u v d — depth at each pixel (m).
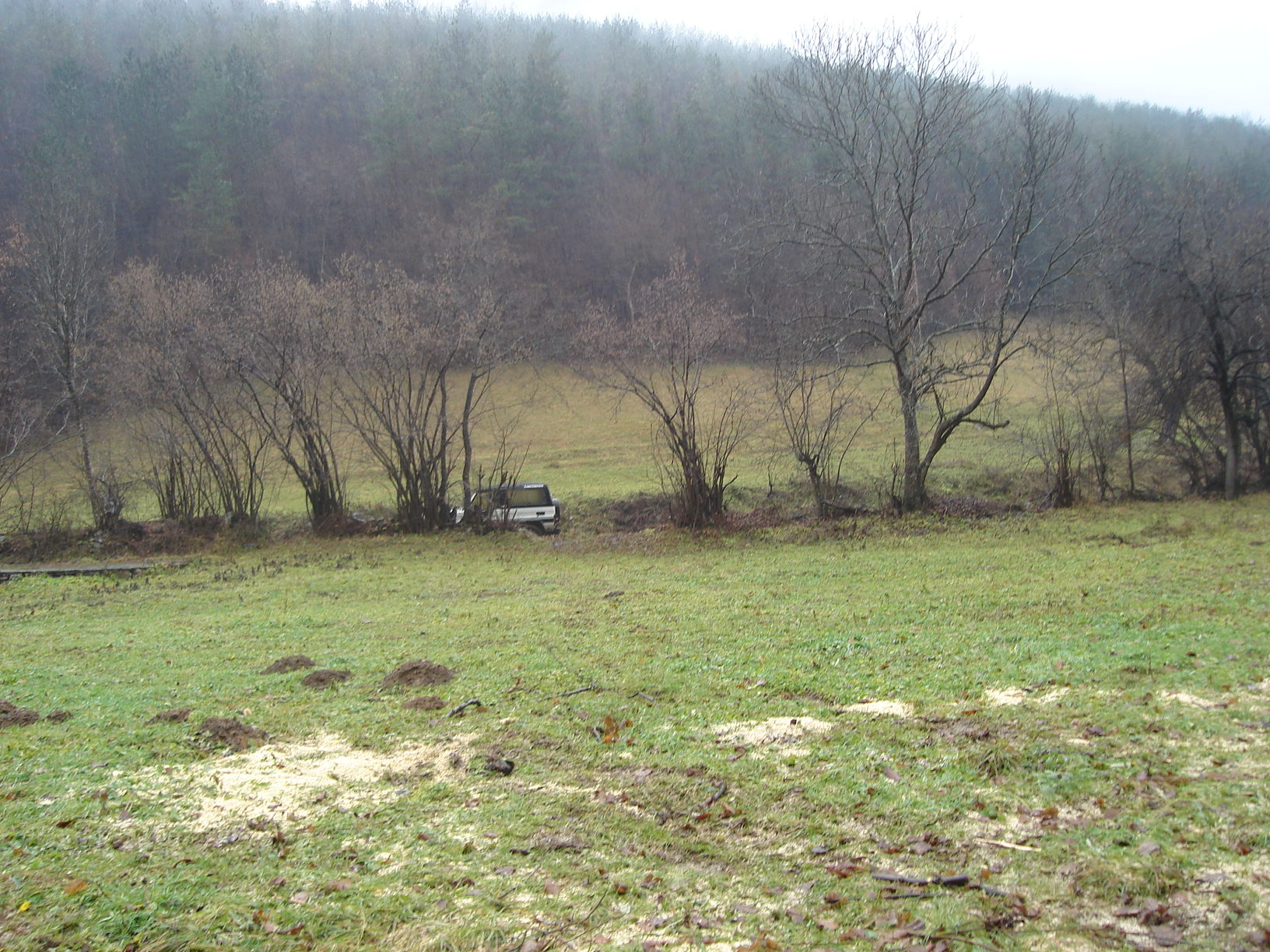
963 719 7.51
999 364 24.27
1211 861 4.99
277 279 25.88
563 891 4.89
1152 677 8.38
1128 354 26.89
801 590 15.00
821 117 25.64
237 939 4.40
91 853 5.30
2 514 25.08
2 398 25.81
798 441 24.70
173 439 24.92
